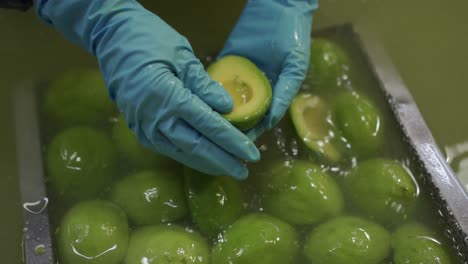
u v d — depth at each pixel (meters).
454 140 0.90
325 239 0.77
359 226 0.77
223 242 0.77
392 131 0.85
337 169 0.83
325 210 0.79
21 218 0.81
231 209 0.79
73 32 0.84
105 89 0.86
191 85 0.78
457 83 0.96
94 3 0.80
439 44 1.00
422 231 0.78
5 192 0.83
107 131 0.85
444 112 0.93
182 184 0.80
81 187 0.81
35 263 0.75
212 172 0.78
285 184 0.80
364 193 0.80
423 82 0.96
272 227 0.77
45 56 0.94
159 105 0.75
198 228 0.79
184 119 0.75
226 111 0.76
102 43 0.80
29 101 0.87
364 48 0.91
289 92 0.81
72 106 0.85
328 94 0.89
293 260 0.77
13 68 0.93
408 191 0.79
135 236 0.78
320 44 0.90
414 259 0.76
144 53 0.77
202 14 1.01
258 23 0.88
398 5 1.05
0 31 0.97
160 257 0.75
